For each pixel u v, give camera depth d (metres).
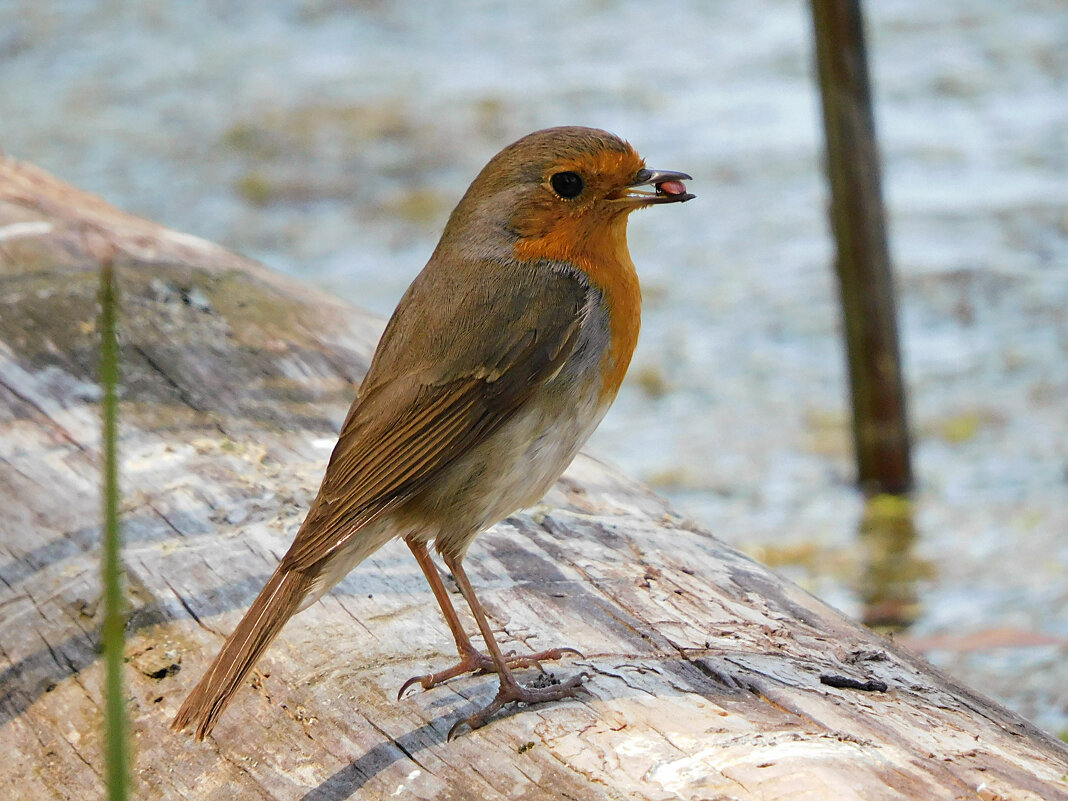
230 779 6.50
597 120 22.92
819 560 13.20
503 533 8.19
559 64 25.55
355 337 10.49
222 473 8.56
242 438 8.98
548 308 7.41
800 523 13.89
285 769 6.42
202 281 10.52
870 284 14.50
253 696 6.88
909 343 16.91
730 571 8.03
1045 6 26.84
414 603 7.58
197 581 7.66
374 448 7.18
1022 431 15.20
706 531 8.70
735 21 27.38
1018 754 6.04
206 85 25.22
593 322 7.50
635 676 6.67
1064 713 10.44
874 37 25.88
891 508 14.08
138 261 10.66
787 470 14.84
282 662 7.05
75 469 8.60
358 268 18.97
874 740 5.96
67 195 12.20
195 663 7.17
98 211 11.90
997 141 21.59
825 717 6.20
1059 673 11.05
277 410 9.33
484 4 29.19
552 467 7.50
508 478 7.30
